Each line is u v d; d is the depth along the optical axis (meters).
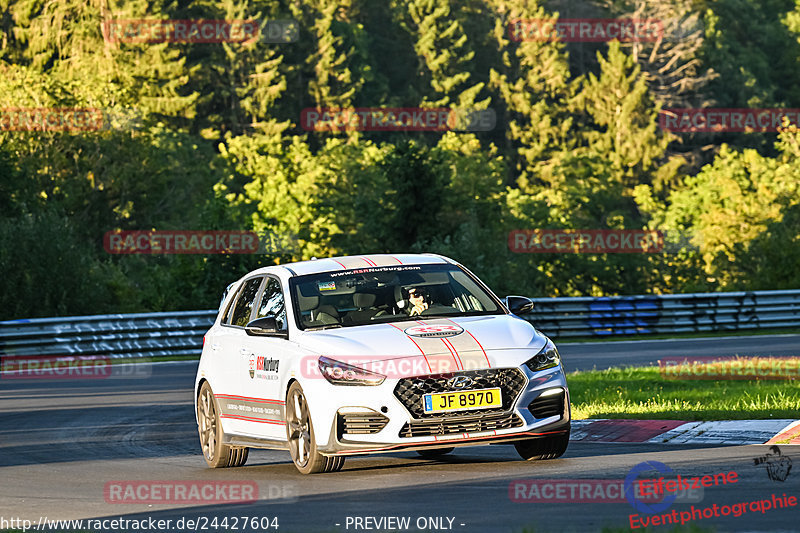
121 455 43.78
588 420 45.34
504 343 33.78
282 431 36.00
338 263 38.62
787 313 119.38
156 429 52.50
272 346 36.25
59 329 99.19
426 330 34.06
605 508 26.36
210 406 40.66
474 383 32.84
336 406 32.94
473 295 37.28
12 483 36.22
